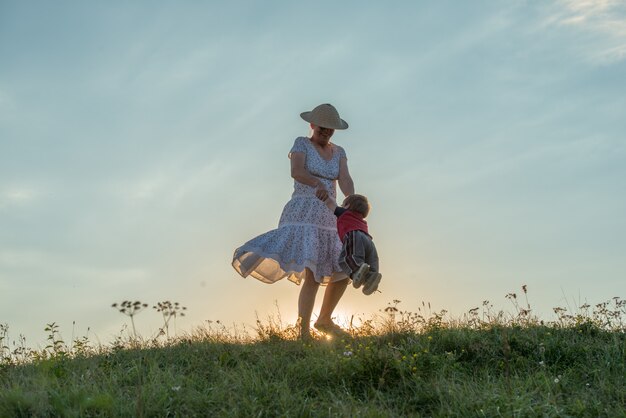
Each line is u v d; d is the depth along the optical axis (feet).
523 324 27.48
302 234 28.17
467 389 20.52
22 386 20.71
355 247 26.66
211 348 25.93
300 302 28.09
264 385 20.85
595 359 23.65
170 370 22.58
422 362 22.38
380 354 22.68
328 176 29.14
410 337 25.61
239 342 27.58
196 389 21.24
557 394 20.07
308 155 28.86
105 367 23.53
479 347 24.35
